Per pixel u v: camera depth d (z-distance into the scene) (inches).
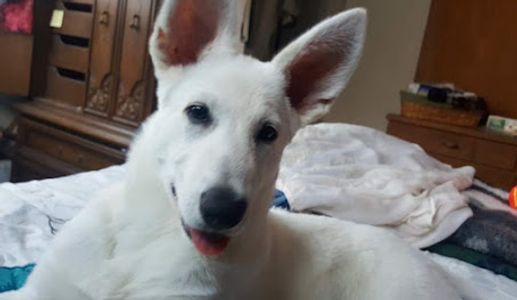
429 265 18.8
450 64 58.7
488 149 50.3
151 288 13.8
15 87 45.1
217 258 13.8
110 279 13.9
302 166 30.6
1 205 21.5
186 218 12.8
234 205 12.4
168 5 14.9
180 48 15.5
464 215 26.0
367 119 64.0
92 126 41.4
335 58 16.1
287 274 16.4
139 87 39.6
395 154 35.3
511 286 22.6
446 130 51.9
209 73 14.6
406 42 60.8
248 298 15.2
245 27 45.1
